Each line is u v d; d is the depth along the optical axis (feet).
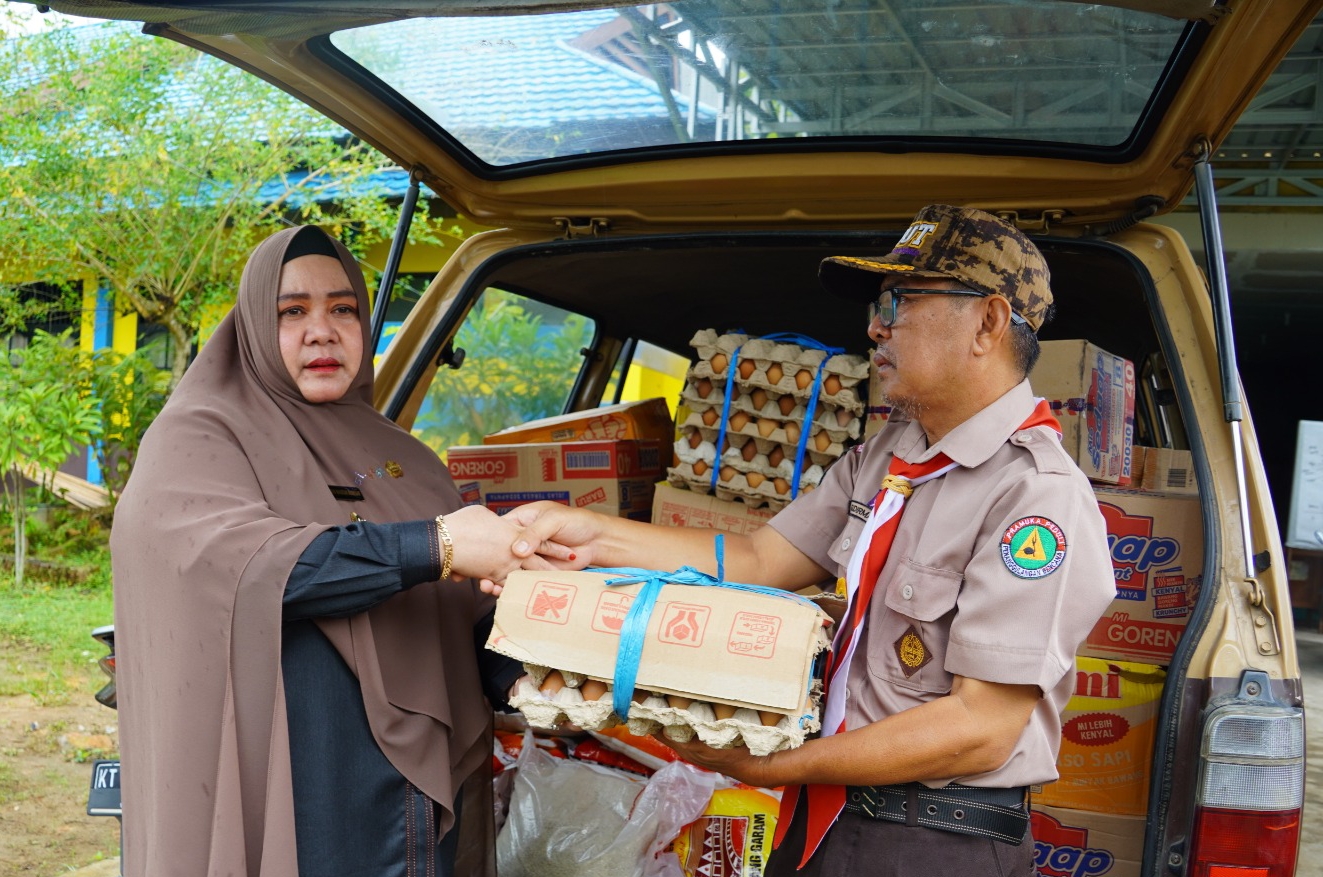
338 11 5.47
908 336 5.65
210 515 5.41
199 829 5.32
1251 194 30.86
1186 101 6.81
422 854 5.75
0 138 27.17
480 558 5.69
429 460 6.75
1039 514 5.14
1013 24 6.40
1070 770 6.81
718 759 5.31
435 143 8.57
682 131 8.34
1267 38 6.04
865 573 5.59
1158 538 6.88
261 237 30.12
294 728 5.47
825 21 6.61
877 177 8.33
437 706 5.87
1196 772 5.73
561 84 7.72
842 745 5.16
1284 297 42.19
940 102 7.57
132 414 30.01
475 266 9.71
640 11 6.60
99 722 18.24
